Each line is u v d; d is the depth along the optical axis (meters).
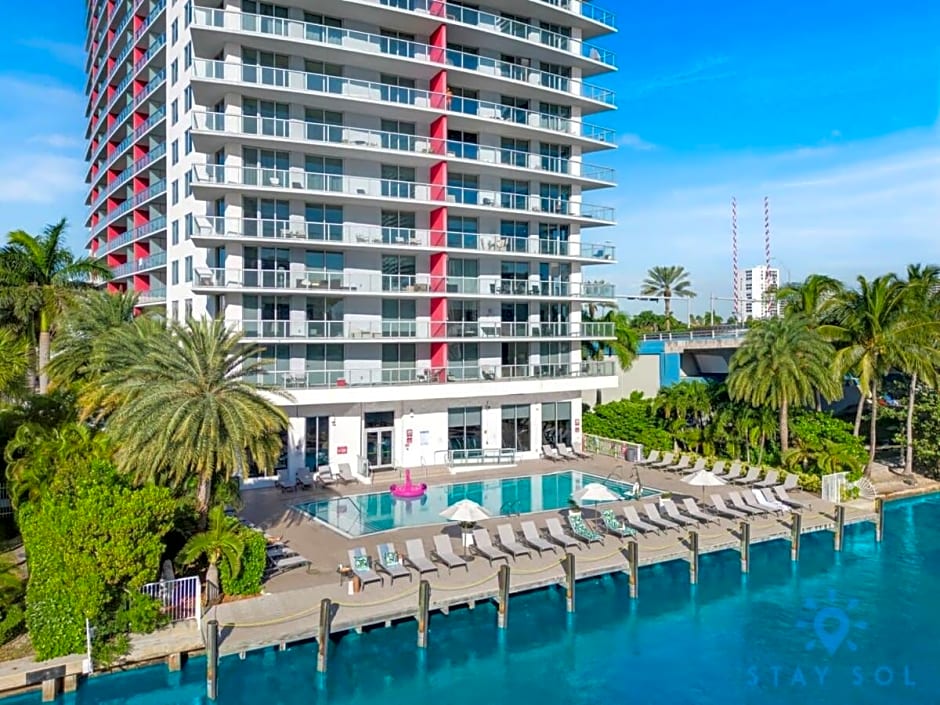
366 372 35.38
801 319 35.53
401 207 36.84
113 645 16.12
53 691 15.36
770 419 35.59
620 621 20.69
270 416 20.98
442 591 19.78
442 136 37.19
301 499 30.95
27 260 35.38
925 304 36.88
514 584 20.36
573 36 44.16
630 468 37.81
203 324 21.86
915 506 32.69
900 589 23.09
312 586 20.19
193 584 17.92
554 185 43.62
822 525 27.02
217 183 31.83
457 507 22.94
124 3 53.66
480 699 16.56
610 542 24.50
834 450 33.19
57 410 26.03
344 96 33.88
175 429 19.03
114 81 58.75
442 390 36.66
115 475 18.94
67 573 16.03
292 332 33.75
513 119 41.25
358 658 18.09
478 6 40.22
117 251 57.41
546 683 17.31
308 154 34.97
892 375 41.75
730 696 16.77
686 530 25.95
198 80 31.05
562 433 43.44
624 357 50.12
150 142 49.94
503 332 40.09
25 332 36.25
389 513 28.88
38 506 19.41
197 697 16.23
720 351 52.06
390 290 36.06
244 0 33.44
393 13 35.34
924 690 17.03
